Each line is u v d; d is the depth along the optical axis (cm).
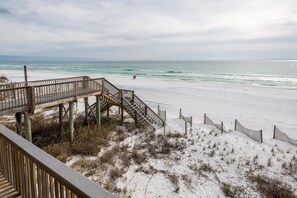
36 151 267
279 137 1338
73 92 1337
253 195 820
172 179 907
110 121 1623
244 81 4981
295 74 7244
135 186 862
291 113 2064
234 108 2245
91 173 933
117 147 1193
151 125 1509
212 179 915
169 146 1208
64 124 1512
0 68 10256
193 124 1598
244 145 1212
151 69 10075
